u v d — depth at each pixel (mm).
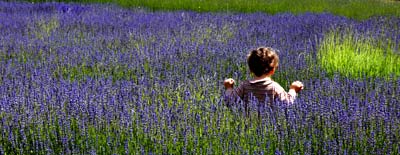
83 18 11055
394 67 6641
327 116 4215
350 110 4391
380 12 13906
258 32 9383
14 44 7961
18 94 4996
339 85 5395
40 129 4160
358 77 6094
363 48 7457
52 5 13859
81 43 8141
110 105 4512
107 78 6043
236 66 6555
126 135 4051
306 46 7762
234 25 10258
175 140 3881
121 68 6504
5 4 14133
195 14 12320
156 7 14695
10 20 10742
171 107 4496
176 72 6148
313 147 3854
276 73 6273
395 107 4613
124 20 10898
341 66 6516
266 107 4379
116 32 9227
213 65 6512
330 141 3869
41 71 6273
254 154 3674
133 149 3889
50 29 9695
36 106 4562
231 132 4059
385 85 5512
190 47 7414
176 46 7660
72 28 9820
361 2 16859
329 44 7398
